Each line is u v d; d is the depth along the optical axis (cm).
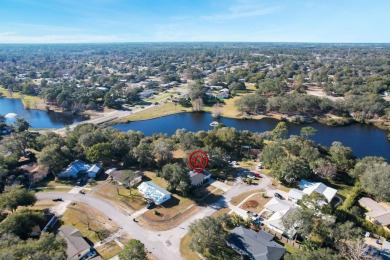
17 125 15325
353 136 14975
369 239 6338
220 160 9781
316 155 9862
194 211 7444
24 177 9169
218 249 5944
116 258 5769
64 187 8762
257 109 18962
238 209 7550
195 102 19488
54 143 11156
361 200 7756
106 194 8306
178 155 11162
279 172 8800
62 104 19850
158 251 5991
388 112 16575
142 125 17275
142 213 7356
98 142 10994
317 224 6181
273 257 5550
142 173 9369
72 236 6144
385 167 8256
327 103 17912
